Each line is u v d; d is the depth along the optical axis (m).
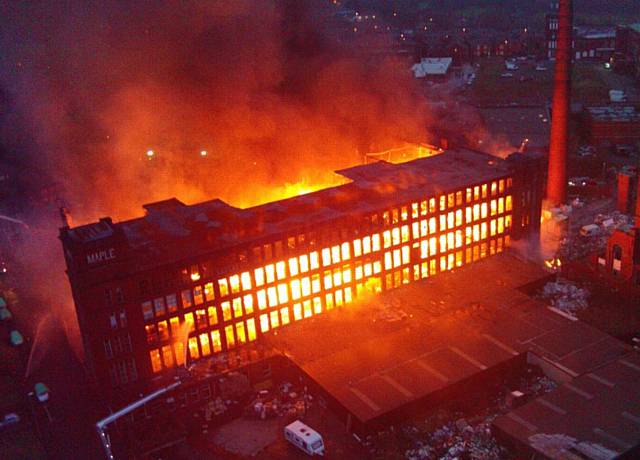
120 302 76.00
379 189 97.62
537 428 68.06
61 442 76.94
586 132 199.50
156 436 74.44
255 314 86.62
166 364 81.00
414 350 83.00
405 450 70.12
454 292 96.62
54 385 89.06
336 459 69.62
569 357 80.00
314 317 91.50
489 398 77.56
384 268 96.56
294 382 83.94
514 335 85.12
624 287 100.94
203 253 80.25
